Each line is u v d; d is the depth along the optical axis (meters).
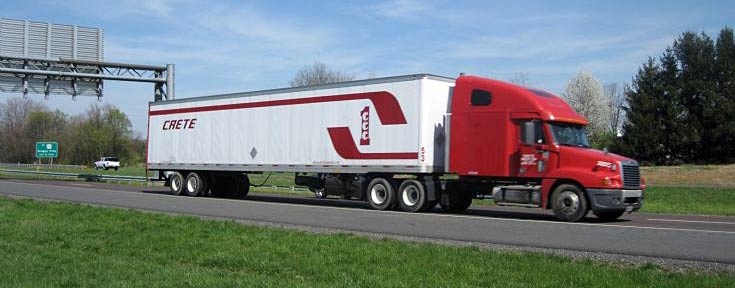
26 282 8.19
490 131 18.70
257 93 24.91
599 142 72.94
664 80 68.62
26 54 36.91
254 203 22.75
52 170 73.12
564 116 18.03
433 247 11.16
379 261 9.80
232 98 25.88
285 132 23.78
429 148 19.94
